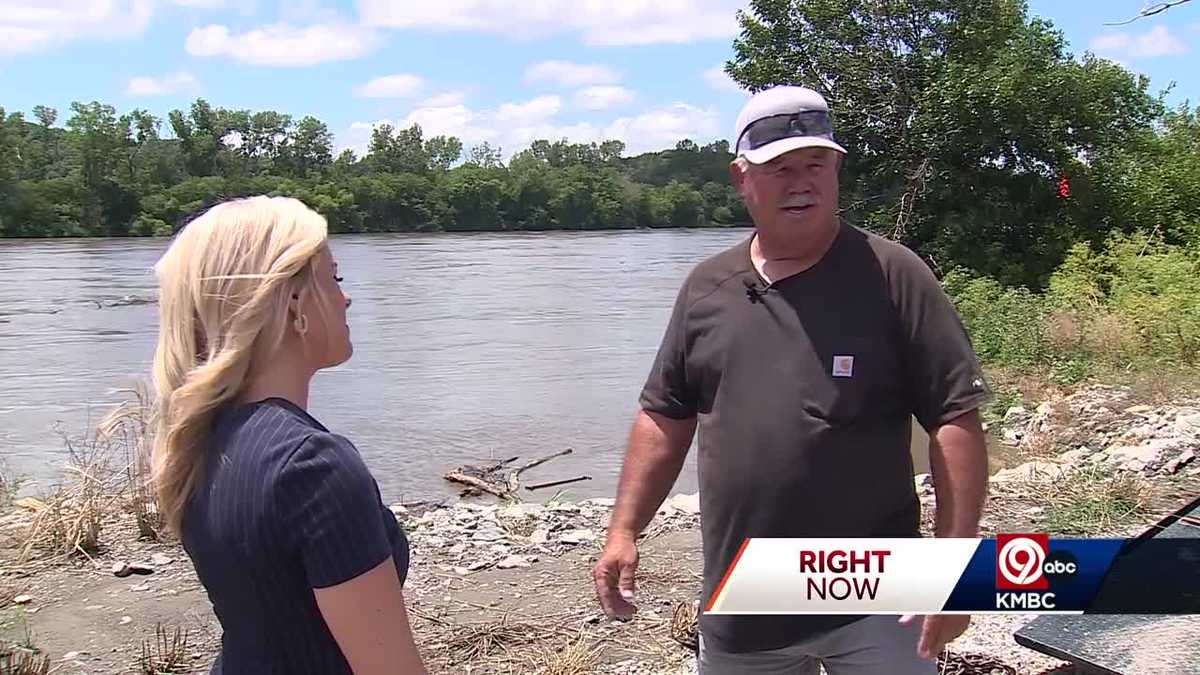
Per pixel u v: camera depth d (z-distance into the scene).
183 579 5.68
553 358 21.36
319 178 109.62
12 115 92.56
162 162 100.88
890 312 2.56
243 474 1.72
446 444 13.29
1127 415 10.55
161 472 1.81
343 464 1.75
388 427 14.40
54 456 12.44
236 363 1.78
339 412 15.52
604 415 15.21
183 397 1.78
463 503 10.20
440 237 94.62
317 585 1.70
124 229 88.75
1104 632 3.23
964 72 20.84
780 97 2.61
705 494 2.78
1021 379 13.45
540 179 112.88
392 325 27.47
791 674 2.79
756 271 2.71
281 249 1.82
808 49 22.69
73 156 89.69
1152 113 21.98
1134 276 16.48
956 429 2.52
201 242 1.82
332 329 1.90
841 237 2.66
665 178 134.75
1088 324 14.80
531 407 15.87
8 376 19.27
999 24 22.05
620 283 41.53
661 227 118.94
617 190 117.00
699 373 2.78
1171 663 3.00
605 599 2.91
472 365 20.38
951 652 4.20
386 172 118.38
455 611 5.21
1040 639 3.24
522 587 5.59
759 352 2.65
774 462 2.61
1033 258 20.70
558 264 54.22
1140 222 20.52
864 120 22.19
